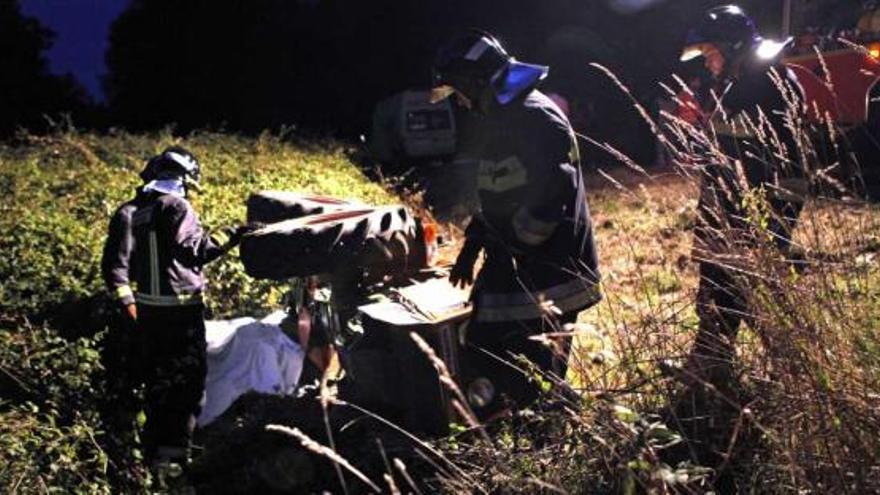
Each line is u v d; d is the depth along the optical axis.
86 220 7.18
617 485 2.98
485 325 4.19
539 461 3.23
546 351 4.12
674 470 2.96
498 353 4.17
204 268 6.30
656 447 2.97
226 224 6.78
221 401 5.41
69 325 5.69
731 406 3.17
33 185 8.32
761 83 4.45
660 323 3.55
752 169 4.34
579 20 21.72
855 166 3.81
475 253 4.21
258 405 5.03
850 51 9.55
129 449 4.53
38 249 6.26
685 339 3.57
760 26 13.23
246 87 26.64
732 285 3.38
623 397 3.33
